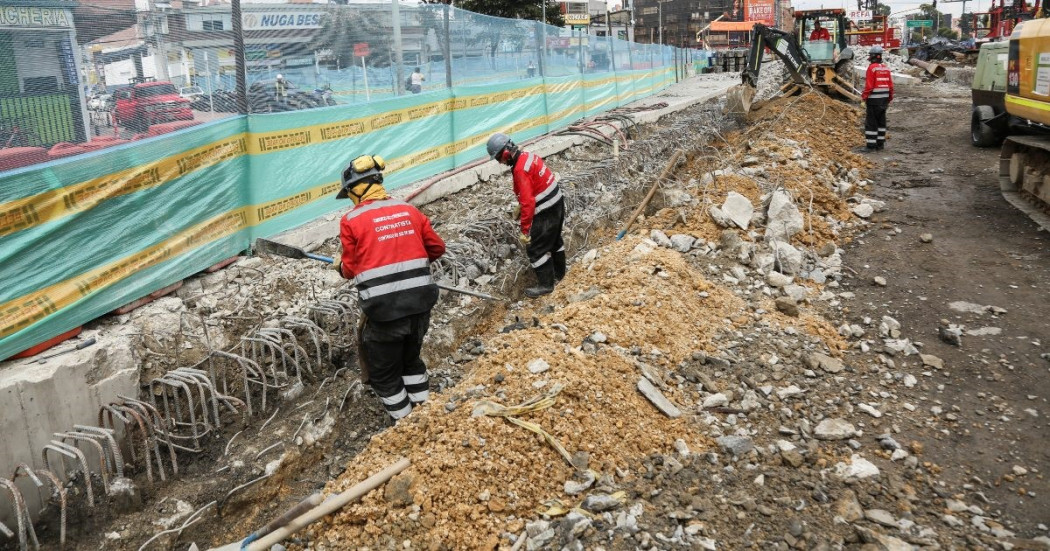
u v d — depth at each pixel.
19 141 4.27
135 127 5.12
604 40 17.94
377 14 8.29
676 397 4.73
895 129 15.62
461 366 5.72
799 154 10.46
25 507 3.56
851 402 4.80
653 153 11.62
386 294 4.49
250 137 6.28
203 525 3.98
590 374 4.60
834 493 3.80
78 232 4.64
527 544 3.53
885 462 4.13
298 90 7.03
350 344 5.62
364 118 7.97
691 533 3.49
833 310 6.36
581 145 13.00
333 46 7.52
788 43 15.92
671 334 5.46
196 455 4.43
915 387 4.99
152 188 5.23
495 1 33.12
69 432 4.10
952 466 4.09
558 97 14.50
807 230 8.03
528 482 3.86
